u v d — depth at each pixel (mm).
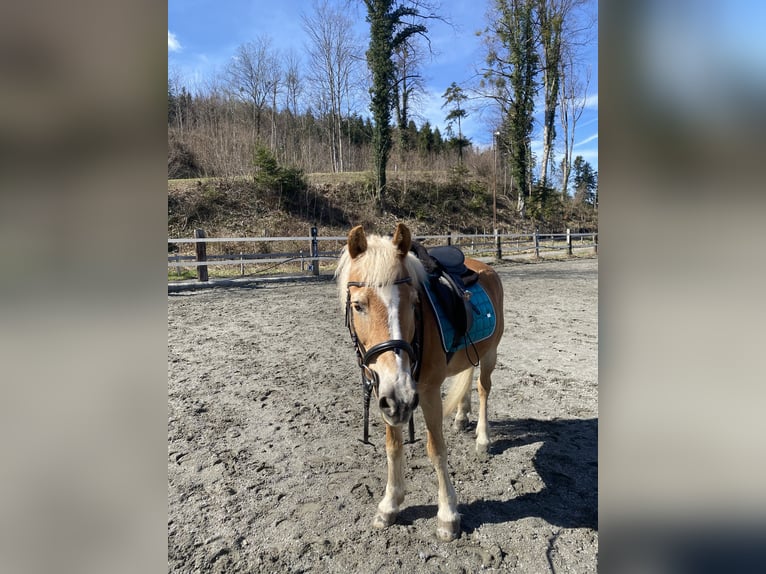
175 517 2336
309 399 3977
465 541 2172
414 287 1992
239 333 6250
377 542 2170
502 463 2918
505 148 26234
